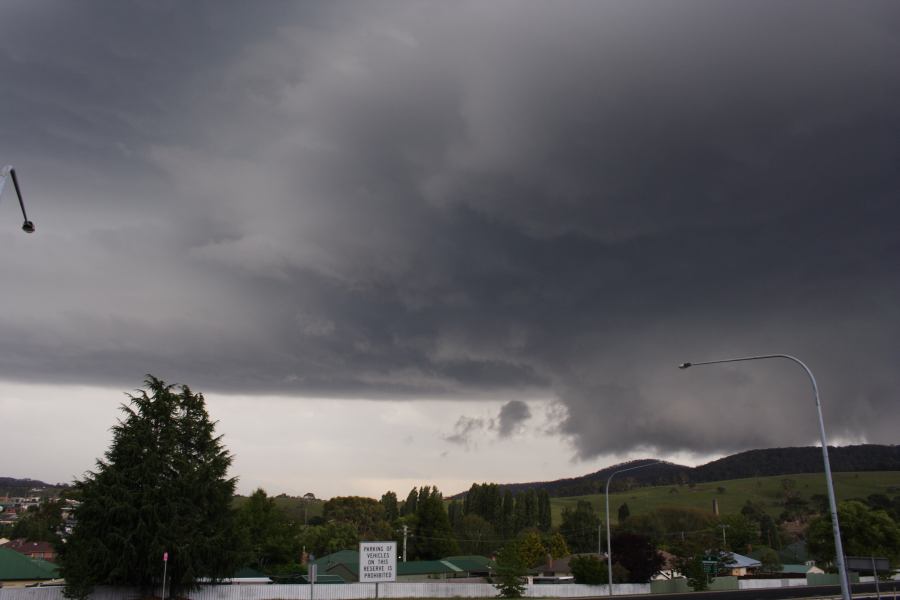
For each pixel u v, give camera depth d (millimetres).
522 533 134250
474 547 132250
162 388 55375
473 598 64438
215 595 54594
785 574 106750
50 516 121312
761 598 63375
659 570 80375
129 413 53500
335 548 128500
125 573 49344
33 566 63250
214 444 56844
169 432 53625
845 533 103500
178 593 52062
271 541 87938
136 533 49250
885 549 101750
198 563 51125
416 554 122312
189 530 51844
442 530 122438
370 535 145875
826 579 101875
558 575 109750
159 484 52031
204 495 53438
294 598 57562
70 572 47938
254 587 56312
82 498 50250
